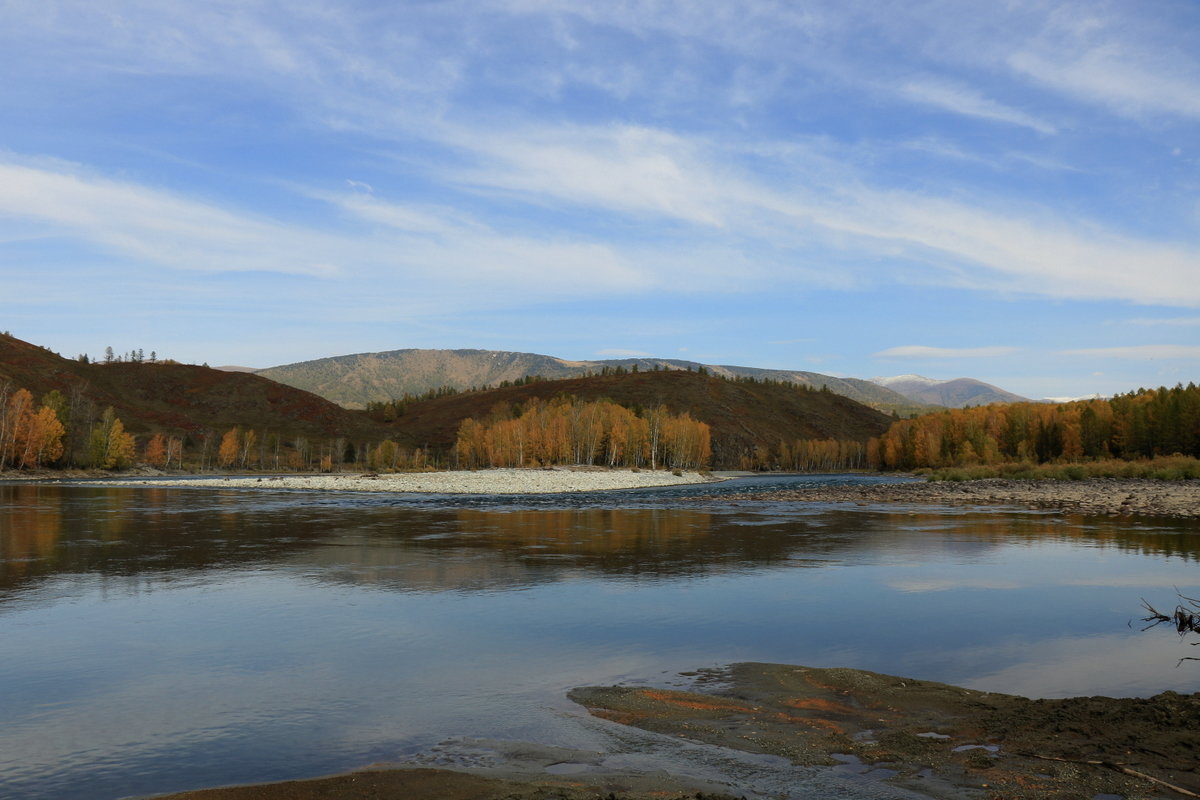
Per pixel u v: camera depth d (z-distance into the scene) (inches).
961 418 6437.0
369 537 1178.0
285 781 294.0
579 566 878.4
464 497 2395.4
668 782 291.4
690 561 920.9
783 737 346.6
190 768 313.4
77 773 308.5
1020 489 2625.5
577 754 326.6
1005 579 791.1
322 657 490.9
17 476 4160.9
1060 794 277.7
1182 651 509.7
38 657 489.1
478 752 330.0
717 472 7726.4
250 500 2155.5
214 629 566.6
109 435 5044.3
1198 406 4136.3
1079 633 561.3
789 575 814.5
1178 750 320.2
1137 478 3164.4
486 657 492.7
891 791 281.9
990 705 390.3
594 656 496.1
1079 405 6382.9
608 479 3777.1
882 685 427.8
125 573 821.9
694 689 425.1
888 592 719.7
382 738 348.8
